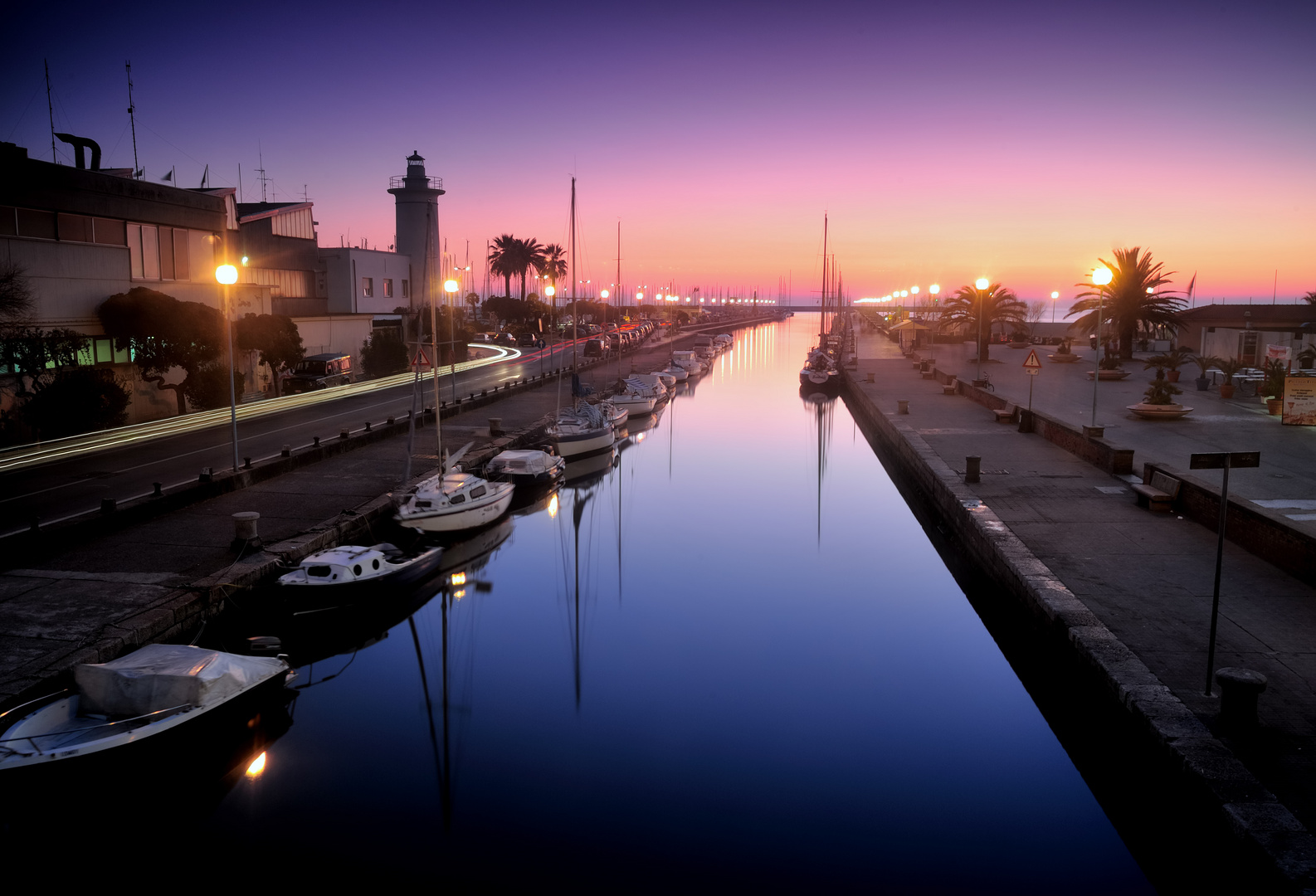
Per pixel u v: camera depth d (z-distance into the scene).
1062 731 13.52
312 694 15.15
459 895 9.62
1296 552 15.80
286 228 55.72
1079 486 23.42
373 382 51.56
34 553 17.58
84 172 31.91
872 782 12.02
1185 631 13.28
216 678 12.42
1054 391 44.03
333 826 11.15
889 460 35.44
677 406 56.44
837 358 70.38
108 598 15.33
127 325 32.31
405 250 70.94
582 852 10.48
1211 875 8.87
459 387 48.62
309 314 51.38
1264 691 10.46
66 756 10.97
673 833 10.83
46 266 30.31
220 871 10.29
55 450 28.36
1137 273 56.06
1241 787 8.93
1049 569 16.38
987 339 65.88
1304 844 7.99
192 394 35.31
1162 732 10.15
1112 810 11.31
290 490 23.83
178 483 23.52
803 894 9.60
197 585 15.98
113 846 11.06
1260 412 35.06
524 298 115.94
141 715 11.99
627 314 129.88
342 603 17.22
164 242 36.75
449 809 11.40
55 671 12.45
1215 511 18.84
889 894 9.60
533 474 27.94
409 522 21.88
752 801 11.54
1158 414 32.91
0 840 10.66
